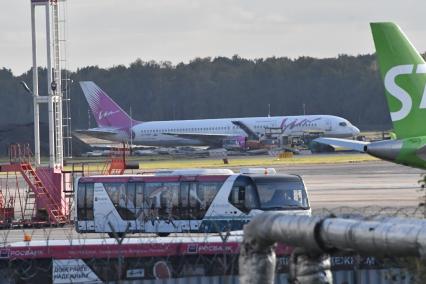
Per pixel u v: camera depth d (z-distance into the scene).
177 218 174.88
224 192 173.25
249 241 64.81
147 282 99.62
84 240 107.56
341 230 57.91
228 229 155.50
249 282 64.88
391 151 143.00
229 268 99.12
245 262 65.06
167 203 175.50
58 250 102.06
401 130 143.50
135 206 176.12
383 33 142.25
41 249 102.44
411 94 142.25
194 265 100.56
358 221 57.97
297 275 64.31
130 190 176.50
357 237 57.12
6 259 102.75
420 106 142.25
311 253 63.34
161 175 176.75
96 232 177.38
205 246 100.62
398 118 143.25
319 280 63.69
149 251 100.81
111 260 101.69
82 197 178.38
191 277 100.31
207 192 174.12
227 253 99.19
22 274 102.62
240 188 172.62
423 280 71.19
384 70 142.88
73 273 101.75
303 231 60.16
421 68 141.75
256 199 171.75
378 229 56.28
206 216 173.75
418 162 142.38
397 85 142.50
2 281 102.81
